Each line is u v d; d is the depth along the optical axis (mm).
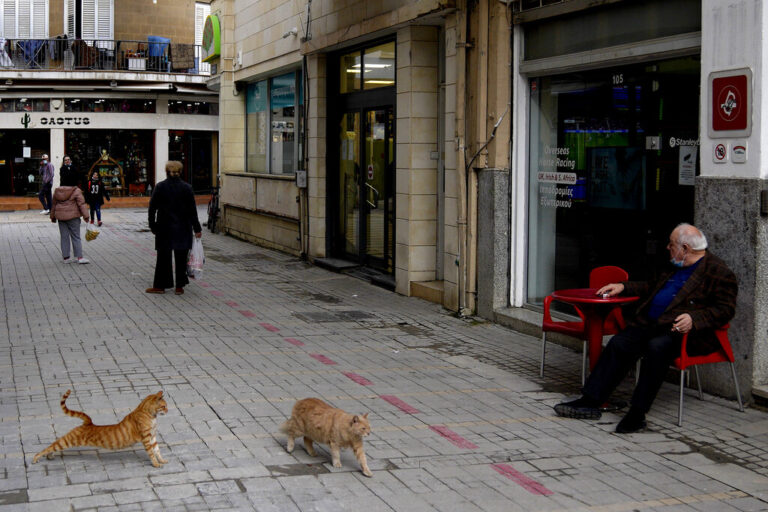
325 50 14812
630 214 8695
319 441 5445
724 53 6984
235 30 20812
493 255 10195
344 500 4898
